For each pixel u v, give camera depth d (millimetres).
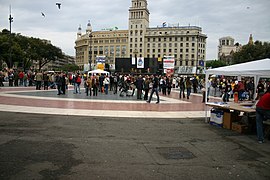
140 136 6441
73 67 120438
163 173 3932
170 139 6234
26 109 10297
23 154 4652
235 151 5328
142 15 113625
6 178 3533
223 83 21156
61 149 5051
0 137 5867
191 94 22734
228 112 7879
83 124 7746
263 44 55781
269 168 4309
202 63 43000
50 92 19469
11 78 25984
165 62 33562
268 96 6004
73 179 3586
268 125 6898
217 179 3764
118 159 4551
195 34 106812
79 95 17828
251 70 7688
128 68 52719
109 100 15008
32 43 70625
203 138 6457
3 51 54125
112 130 7035
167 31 111375
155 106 12914
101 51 128125
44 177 3619
